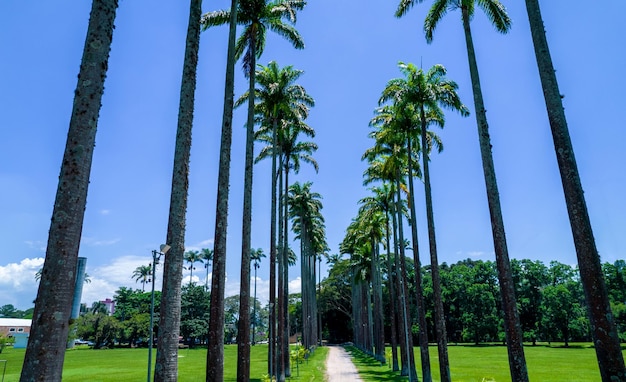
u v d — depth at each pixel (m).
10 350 76.81
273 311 26.62
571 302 77.56
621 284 76.94
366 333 60.84
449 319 91.19
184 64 11.24
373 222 44.56
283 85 25.33
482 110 15.30
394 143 28.52
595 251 8.79
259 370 37.62
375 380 27.80
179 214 10.16
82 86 6.72
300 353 42.66
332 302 95.88
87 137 6.54
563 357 51.41
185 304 89.06
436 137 27.17
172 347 9.37
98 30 7.06
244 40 20.48
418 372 33.81
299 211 47.75
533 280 84.94
